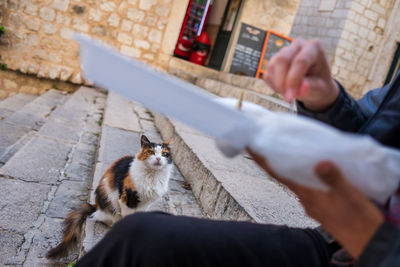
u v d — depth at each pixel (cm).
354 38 1148
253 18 912
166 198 288
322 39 1191
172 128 428
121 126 476
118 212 261
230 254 85
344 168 55
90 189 301
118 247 87
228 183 263
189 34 941
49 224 273
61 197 312
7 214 269
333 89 87
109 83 54
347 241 65
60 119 512
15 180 319
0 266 217
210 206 266
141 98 55
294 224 212
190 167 331
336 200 62
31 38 772
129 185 254
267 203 240
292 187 81
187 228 87
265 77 76
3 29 746
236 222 96
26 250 239
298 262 88
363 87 1230
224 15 984
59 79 802
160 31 858
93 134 484
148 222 87
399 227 61
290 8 937
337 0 1155
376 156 54
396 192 72
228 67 921
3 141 441
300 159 53
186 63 890
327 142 53
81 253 212
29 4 755
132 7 821
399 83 88
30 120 543
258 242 89
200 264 83
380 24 1170
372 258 59
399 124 85
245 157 366
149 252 82
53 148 409
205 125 57
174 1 848
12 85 784
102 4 799
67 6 778
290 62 73
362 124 95
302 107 93
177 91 56
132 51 848
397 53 1188
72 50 800
